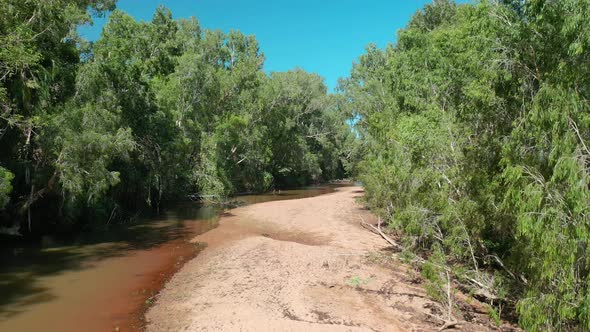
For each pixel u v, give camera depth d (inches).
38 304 427.5
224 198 1541.6
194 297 449.7
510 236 412.5
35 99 666.2
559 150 260.5
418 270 554.9
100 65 839.7
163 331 358.3
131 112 1015.0
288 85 2107.5
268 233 868.0
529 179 287.1
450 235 452.1
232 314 392.5
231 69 2127.2
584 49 257.0
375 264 585.0
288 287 477.7
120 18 1269.7
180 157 1278.3
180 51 1921.8
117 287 490.3
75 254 662.5
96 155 719.7
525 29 303.9
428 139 470.6
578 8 253.6
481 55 331.6
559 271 275.7
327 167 2847.0
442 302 408.5
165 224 984.3
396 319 388.2
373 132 976.9
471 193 426.6
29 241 761.0
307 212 1162.0
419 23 1433.3
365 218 1056.8
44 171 718.5
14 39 573.9
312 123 2647.6
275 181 2324.1
